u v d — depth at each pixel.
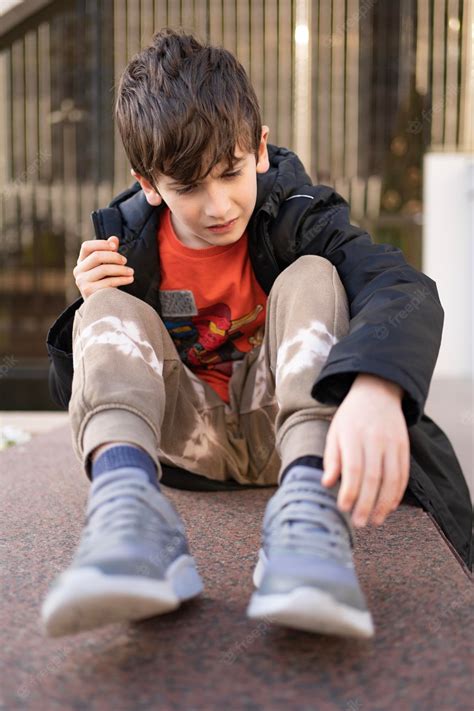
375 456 0.73
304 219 1.06
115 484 0.74
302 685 0.64
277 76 3.92
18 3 2.06
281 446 0.83
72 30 3.73
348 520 0.76
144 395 0.84
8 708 0.61
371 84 3.91
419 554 0.93
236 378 1.19
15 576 0.89
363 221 3.78
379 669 0.66
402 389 0.78
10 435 2.14
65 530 1.07
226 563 0.91
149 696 0.62
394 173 3.87
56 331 1.09
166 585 0.68
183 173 0.95
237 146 0.96
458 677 0.65
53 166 3.72
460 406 2.52
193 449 1.15
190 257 1.13
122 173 3.70
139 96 1.01
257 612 0.67
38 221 3.71
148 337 0.95
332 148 3.92
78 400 0.84
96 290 1.01
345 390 0.80
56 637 0.67
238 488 1.27
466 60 3.86
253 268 1.12
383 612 0.77
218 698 0.62
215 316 1.17
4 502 1.23
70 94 3.74
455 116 3.88
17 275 3.70
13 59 3.73
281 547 0.71
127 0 3.80
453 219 3.12
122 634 0.73
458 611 0.77
